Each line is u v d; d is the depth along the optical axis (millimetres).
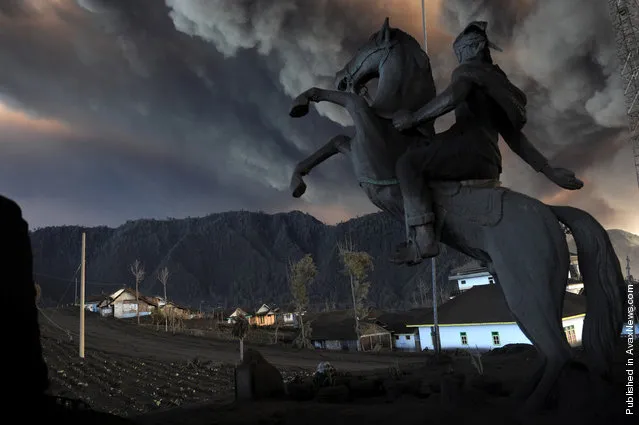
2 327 2256
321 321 49781
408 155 4324
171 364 19562
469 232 4121
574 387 3383
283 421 4223
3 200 2418
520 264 3777
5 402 2229
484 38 4582
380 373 7590
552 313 3646
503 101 4297
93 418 2965
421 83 4887
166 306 53219
